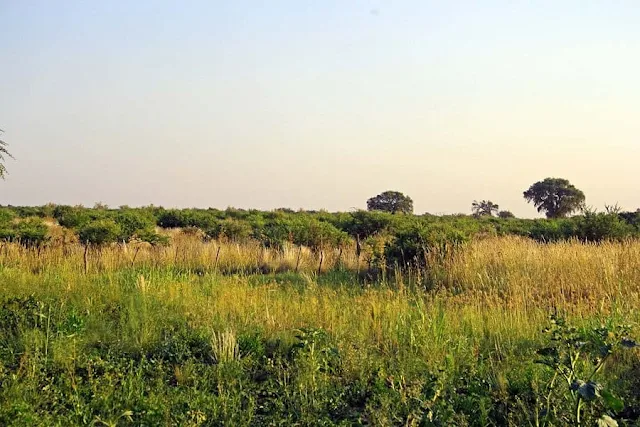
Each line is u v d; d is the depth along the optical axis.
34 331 8.23
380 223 27.59
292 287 12.88
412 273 14.31
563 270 12.48
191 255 17.95
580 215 23.11
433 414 5.70
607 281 11.44
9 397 6.14
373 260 15.59
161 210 43.28
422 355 7.70
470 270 13.29
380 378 6.76
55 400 6.16
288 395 6.36
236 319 9.47
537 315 9.44
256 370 7.47
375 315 9.33
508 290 11.25
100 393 6.28
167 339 8.24
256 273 16.05
